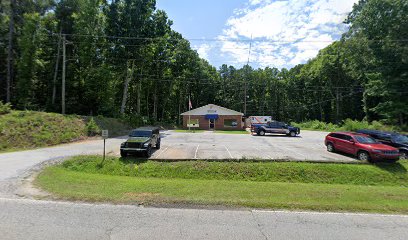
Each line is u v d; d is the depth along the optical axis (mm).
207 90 69688
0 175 9703
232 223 5391
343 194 8117
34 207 6160
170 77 51219
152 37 37219
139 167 13367
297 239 4691
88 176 10523
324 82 64438
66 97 35344
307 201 7082
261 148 19391
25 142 18703
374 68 33844
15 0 32469
